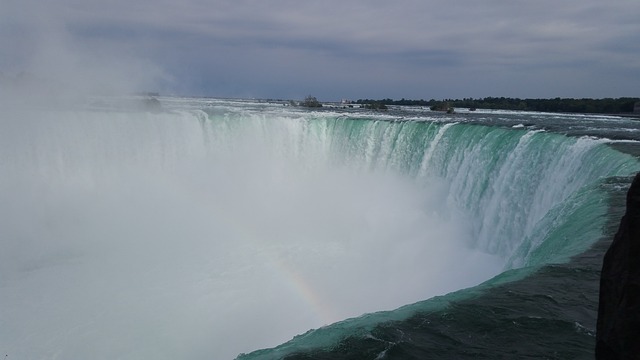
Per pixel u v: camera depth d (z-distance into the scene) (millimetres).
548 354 6066
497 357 6039
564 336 6410
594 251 8594
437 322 6797
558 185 17703
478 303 7219
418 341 6371
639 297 3488
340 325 6914
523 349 6184
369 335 6512
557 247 9617
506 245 19906
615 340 3650
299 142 33406
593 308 6992
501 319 6785
